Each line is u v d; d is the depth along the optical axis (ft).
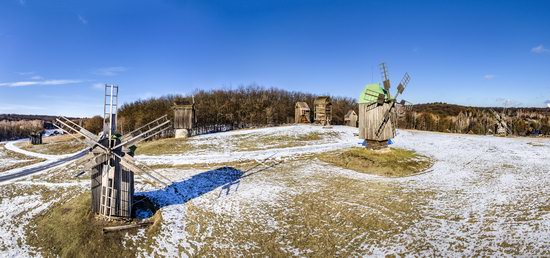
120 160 60.85
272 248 52.03
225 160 109.60
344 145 132.26
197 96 288.30
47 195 79.30
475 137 150.20
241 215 63.72
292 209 65.77
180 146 137.69
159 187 80.94
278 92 329.52
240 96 296.10
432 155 108.58
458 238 50.75
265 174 91.76
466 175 84.84
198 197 73.61
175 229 58.29
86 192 78.43
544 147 117.80
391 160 98.63
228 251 51.62
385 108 104.06
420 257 46.37
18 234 59.16
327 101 214.48
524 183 75.36
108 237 55.26
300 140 145.89
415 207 64.18
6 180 95.45
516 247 46.06
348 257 48.32
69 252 51.80
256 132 172.86
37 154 145.59
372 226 57.16
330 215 62.44
